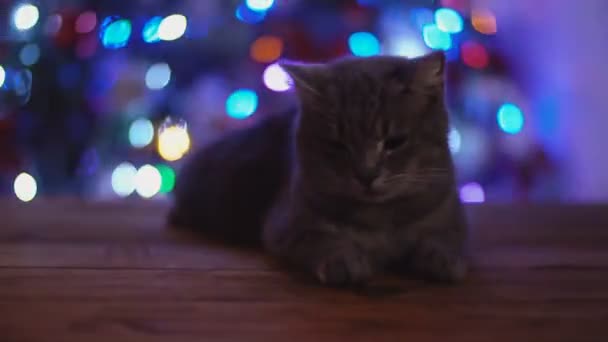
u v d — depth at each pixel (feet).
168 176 4.68
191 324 2.91
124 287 3.15
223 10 4.50
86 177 4.76
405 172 3.26
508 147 4.92
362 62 3.38
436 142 3.31
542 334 2.88
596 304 3.06
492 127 4.83
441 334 2.87
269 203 3.69
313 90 3.27
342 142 3.25
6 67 4.52
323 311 2.99
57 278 3.23
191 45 4.49
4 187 4.88
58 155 4.66
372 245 3.33
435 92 3.29
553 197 5.15
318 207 3.34
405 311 3.00
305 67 3.34
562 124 5.34
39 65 4.52
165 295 3.09
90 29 4.49
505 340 2.85
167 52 4.51
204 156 3.97
